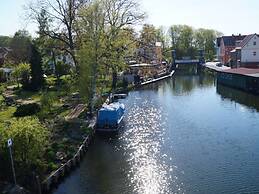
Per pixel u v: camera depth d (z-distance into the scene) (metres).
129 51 61.50
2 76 77.50
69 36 61.34
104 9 51.53
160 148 33.94
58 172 26.28
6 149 23.83
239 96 61.56
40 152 25.16
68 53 68.31
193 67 136.12
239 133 38.06
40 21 62.31
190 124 42.88
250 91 63.66
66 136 34.56
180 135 38.22
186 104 56.44
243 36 125.00
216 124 42.34
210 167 28.70
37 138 24.62
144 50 93.56
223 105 53.97
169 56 144.00
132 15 61.75
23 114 41.75
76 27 56.66
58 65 75.62
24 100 53.62
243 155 31.19
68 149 30.55
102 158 31.66
